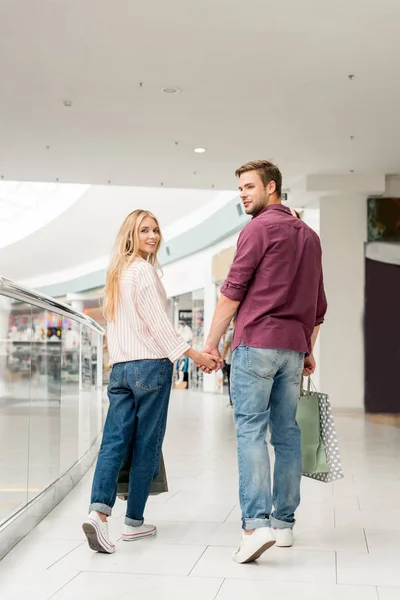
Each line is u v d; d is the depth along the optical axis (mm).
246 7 5770
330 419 3223
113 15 5914
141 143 9672
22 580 2605
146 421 3178
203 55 6738
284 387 3045
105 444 3119
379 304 11812
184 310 20891
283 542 3094
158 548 3068
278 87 7578
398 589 2479
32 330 3465
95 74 7234
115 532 3387
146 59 6840
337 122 8750
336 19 5988
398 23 6062
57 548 3074
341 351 11789
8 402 3014
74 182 12047
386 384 11750
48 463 3938
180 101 8023
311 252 3055
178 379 20250
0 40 6430
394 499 4246
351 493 4449
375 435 8195
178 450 6680
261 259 2973
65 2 5691
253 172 3139
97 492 3016
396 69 7086
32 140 9578
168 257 20766
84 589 2496
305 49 6605
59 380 4227
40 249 29469
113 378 3186
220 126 8914
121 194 20719
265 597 2393
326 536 3297
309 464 3188
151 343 3143
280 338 2945
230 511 3871
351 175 11453
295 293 3012
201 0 5637
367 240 11828
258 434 2893
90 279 30984
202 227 18031
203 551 3016
